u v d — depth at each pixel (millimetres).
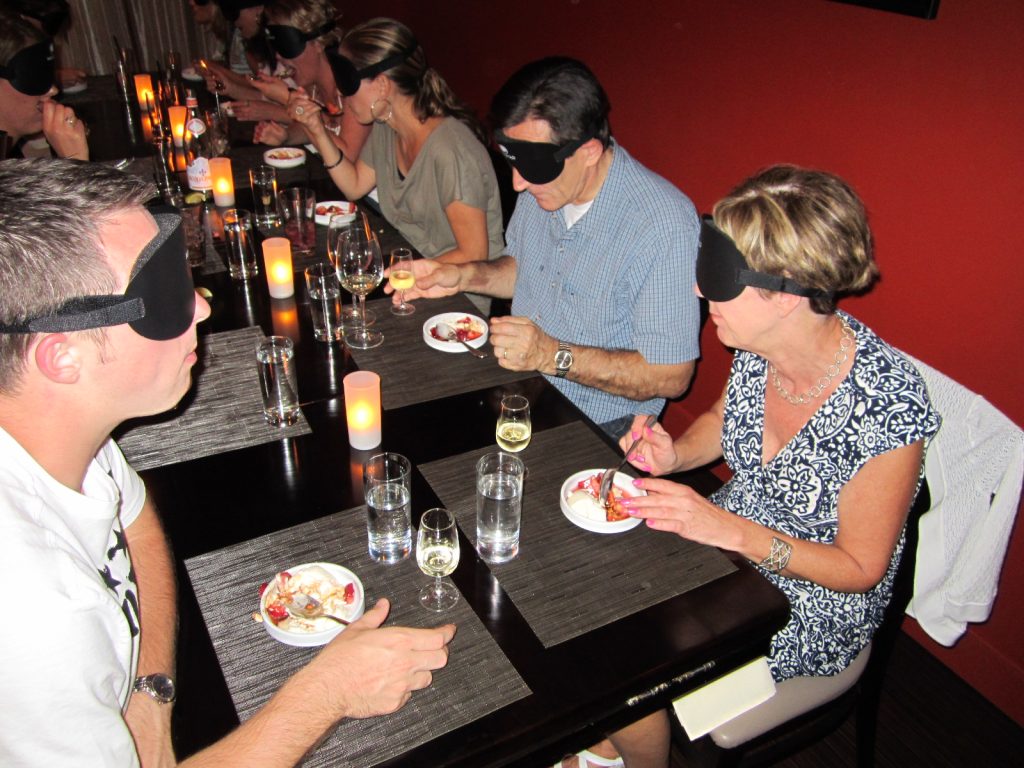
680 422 2824
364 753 890
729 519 1213
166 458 1333
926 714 1988
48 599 778
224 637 1022
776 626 1095
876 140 1931
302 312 1808
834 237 1134
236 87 3383
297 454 1354
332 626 1024
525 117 1531
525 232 1941
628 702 1031
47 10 2604
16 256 755
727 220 1189
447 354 1671
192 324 962
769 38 2121
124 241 829
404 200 2379
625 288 1736
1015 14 1589
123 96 3193
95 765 824
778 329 1244
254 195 2318
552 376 1807
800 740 1462
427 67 2182
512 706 947
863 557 1243
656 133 2602
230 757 846
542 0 3039
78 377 843
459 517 1229
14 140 2543
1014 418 1813
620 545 1195
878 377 1261
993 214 1730
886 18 1825
